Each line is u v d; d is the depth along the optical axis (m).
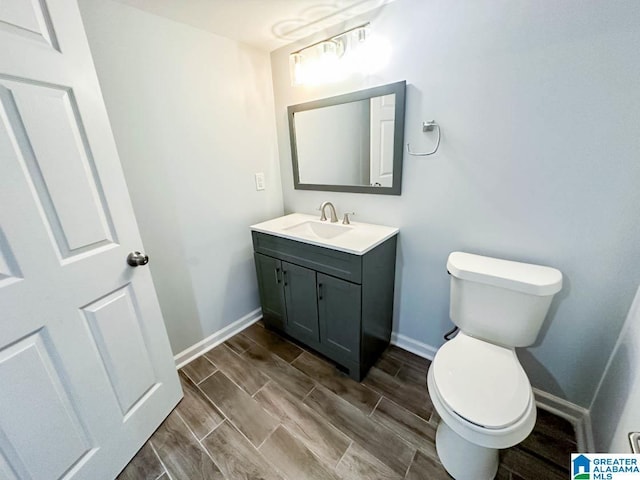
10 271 0.80
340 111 1.71
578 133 1.06
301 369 1.72
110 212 1.06
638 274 1.06
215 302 1.94
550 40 1.04
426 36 1.31
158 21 1.39
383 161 1.61
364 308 1.47
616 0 0.91
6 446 0.83
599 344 1.20
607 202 1.06
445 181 1.43
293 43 1.79
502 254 1.35
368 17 1.44
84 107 0.95
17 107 0.78
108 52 1.25
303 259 1.62
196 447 1.26
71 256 0.95
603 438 1.05
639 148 0.97
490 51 1.17
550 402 1.37
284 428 1.34
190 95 1.58
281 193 2.26
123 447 1.17
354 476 1.13
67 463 0.98
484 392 1.00
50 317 0.89
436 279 1.61
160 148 1.50
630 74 0.94
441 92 1.33
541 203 1.20
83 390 1.01
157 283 1.60
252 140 1.96
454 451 1.10
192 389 1.58
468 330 1.33
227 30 1.59
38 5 0.81
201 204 1.74
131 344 1.19
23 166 0.81
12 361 0.81
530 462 1.16
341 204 1.91
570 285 1.21
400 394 1.51
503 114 1.20
